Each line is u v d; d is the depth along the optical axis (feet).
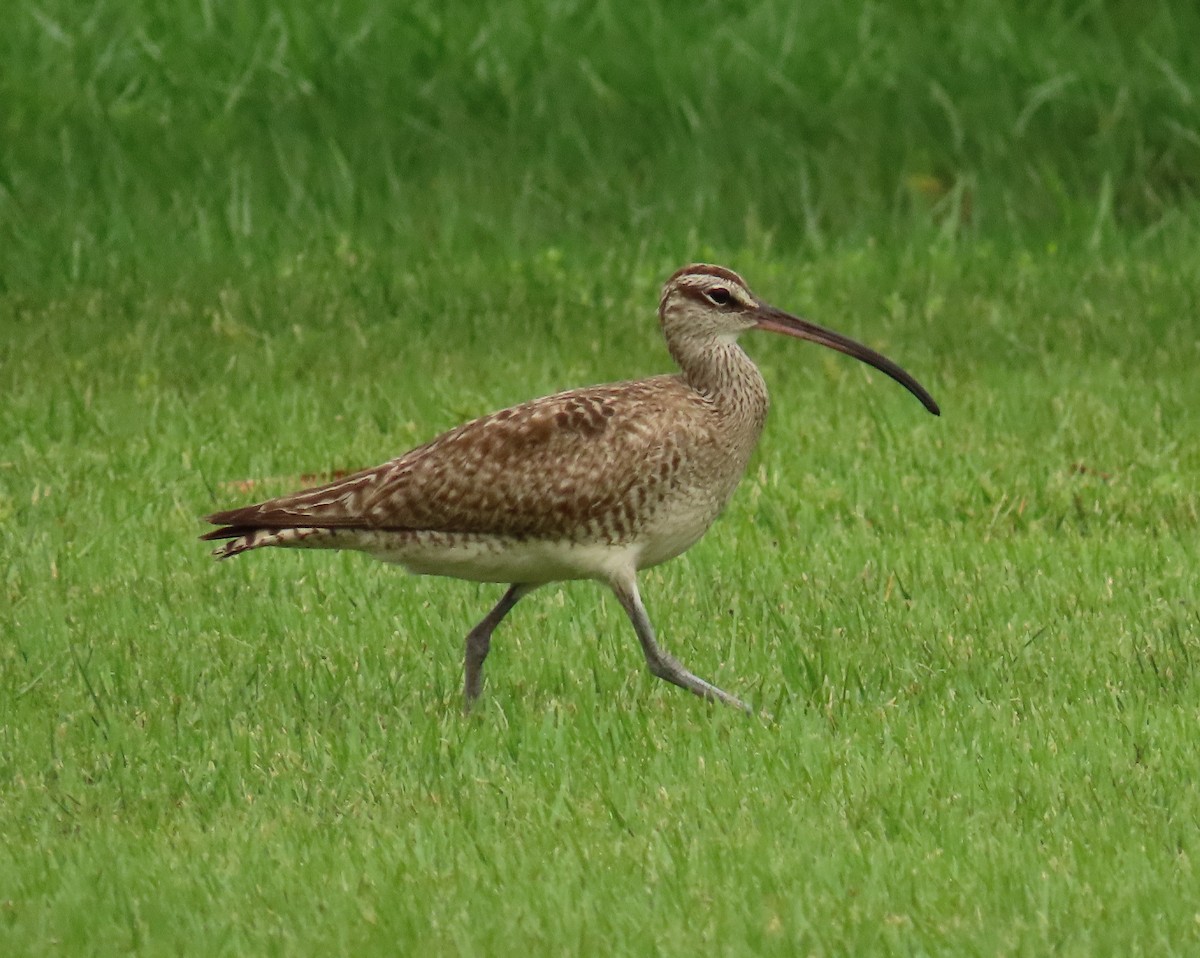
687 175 147.74
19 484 94.02
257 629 77.05
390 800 60.39
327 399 108.58
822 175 148.66
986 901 52.80
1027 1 171.94
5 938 51.72
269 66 156.35
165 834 58.13
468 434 67.10
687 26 166.40
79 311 123.85
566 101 154.92
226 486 94.07
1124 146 153.69
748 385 71.31
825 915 52.26
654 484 67.56
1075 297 129.39
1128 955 49.93
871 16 167.63
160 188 143.02
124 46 157.79
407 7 164.76
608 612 78.79
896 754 62.85
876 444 101.09
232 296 126.62
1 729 66.18
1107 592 79.10
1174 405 106.83
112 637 75.66
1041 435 102.78
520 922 52.01
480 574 68.64
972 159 152.46
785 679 70.95
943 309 127.13
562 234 142.31
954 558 83.05
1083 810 58.44
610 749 64.18
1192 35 167.12
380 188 145.48
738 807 59.26
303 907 53.21
